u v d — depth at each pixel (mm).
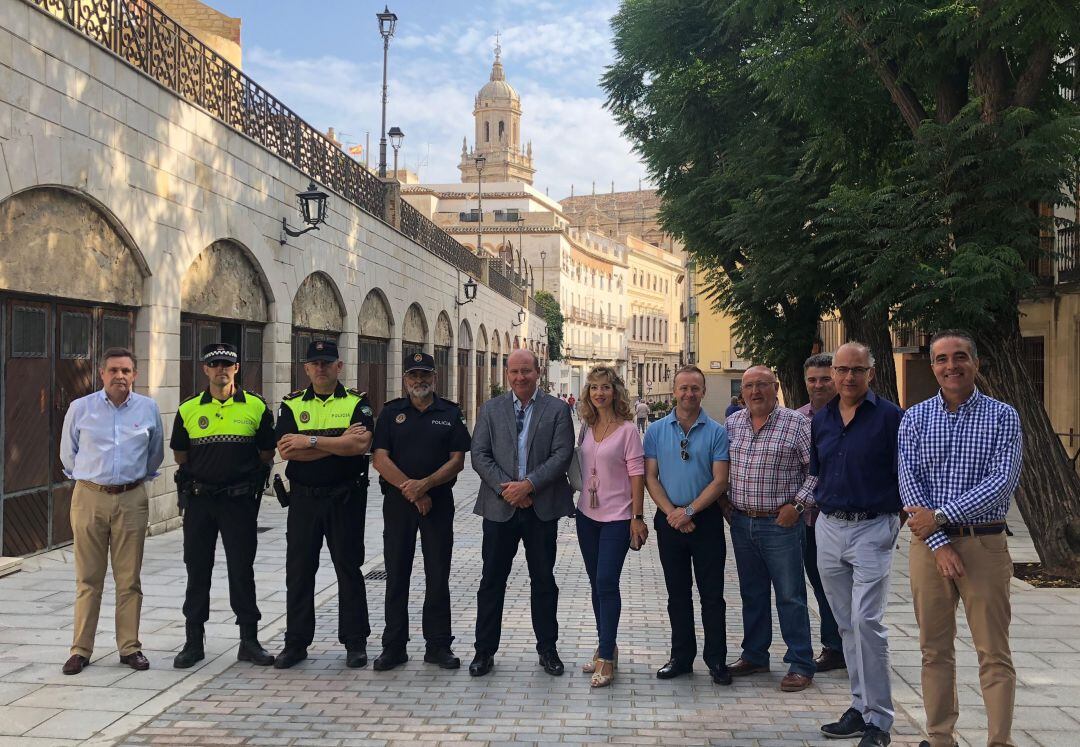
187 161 11438
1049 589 8211
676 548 5680
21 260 8453
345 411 5852
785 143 14633
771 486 5520
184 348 11930
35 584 7934
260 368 14352
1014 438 4168
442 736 4621
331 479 5832
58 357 9297
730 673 5637
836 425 4906
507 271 46062
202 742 4512
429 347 26469
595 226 103375
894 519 4793
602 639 5562
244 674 5625
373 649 6309
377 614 7488
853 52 10414
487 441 5828
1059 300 16734
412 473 5797
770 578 5699
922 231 9258
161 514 10906
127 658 5707
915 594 4383
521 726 4777
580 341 81438
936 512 4184
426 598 5930
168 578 8297
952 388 4234
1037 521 8992
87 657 5660
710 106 16562
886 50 9812
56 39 8641
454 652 6230
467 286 32469
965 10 8617
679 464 5629
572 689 5426
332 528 5848
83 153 9141
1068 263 15680
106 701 5062
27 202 8508
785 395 19062
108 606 7211
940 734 4316
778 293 14148
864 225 9656
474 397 34969
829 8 9469
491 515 5730
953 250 9195
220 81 12586
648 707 5105
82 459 5617
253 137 13633
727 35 15258
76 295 9320
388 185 22156
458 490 17641
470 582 8695
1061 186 9133
